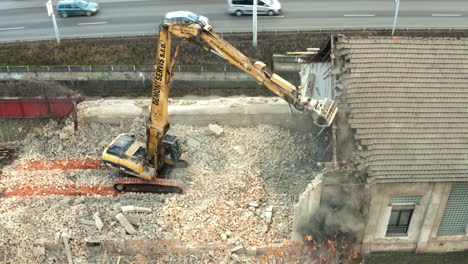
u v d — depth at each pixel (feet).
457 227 61.57
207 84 101.09
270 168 76.64
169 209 65.46
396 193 57.16
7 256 58.29
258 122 86.28
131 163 68.90
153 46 102.94
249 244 61.11
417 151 56.03
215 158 78.59
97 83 100.07
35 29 109.40
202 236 61.72
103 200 68.49
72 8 112.78
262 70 62.75
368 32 102.78
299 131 84.94
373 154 55.72
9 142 81.61
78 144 81.35
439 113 57.67
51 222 62.95
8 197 68.80
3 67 98.02
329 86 69.62
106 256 59.41
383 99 57.98
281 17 110.73
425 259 62.59
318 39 102.27
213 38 61.52
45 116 85.71
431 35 102.27
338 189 57.47
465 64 59.62
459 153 56.08
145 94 100.17
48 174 74.64
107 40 103.24
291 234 63.05
